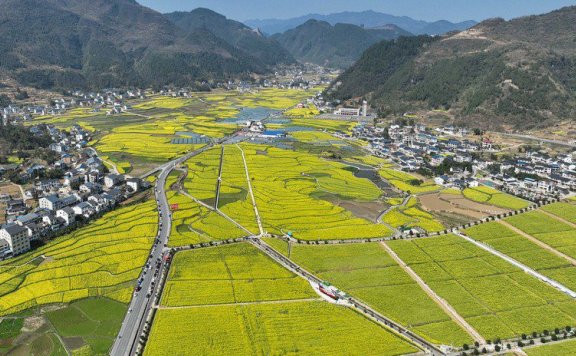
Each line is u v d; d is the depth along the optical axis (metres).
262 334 133.88
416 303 150.88
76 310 145.75
